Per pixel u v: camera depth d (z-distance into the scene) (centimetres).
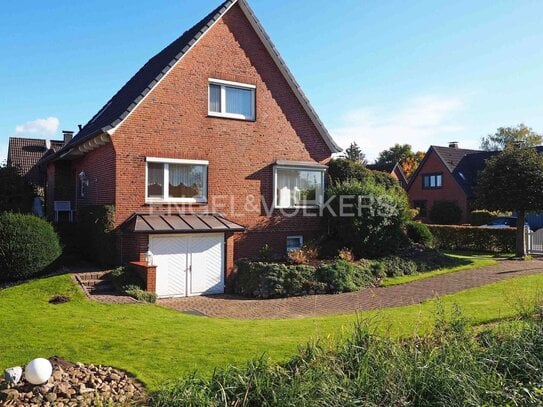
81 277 1402
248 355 704
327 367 600
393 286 1576
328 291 1509
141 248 1467
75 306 1140
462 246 2672
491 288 1368
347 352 648
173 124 1647
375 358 618
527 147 2280
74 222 1947
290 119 1927
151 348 746
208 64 1725
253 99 1838
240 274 1608
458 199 4041
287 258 1672
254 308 1300
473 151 4516
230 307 1321
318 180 1984
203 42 1716
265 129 1859
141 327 905
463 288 1466
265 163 1856
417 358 629
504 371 654
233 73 1784
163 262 1497
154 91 1609
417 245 2011
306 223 1944
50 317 1001
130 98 1706
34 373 555
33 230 1448
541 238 2503
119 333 851
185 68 1673
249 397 549
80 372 626
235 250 1769
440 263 1883
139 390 582
